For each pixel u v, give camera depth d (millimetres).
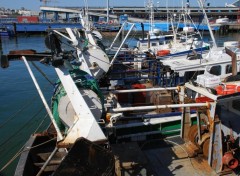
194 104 6207
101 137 4703
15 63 28094
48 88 19859
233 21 63281
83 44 9656
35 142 7551
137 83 12688
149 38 23094
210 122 6105
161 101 9812
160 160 7039
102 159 4246
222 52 12664
